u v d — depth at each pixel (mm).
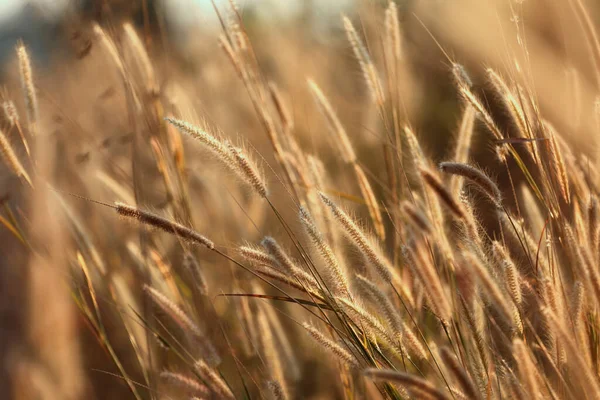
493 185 971
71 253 1208
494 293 929
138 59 1265
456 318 1030
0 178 1197
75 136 1306
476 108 1077
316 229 1015
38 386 1179
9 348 1191
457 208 930
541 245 1092
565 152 1105
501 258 988
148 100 1243
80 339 1246
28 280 1197
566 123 1189
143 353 1199
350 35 1204
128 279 1290
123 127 1363
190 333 1109
